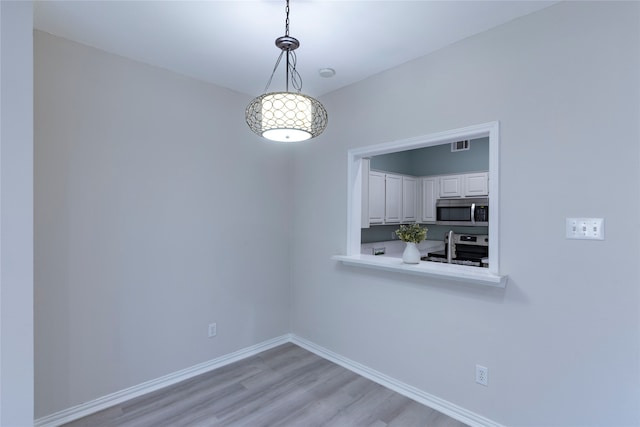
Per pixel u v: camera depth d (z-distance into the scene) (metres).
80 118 2.28
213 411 2.31
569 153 1.81
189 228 2.82
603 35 1.71
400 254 5.33
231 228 3.11
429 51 2.42
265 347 3.38
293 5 1.88
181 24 2.07
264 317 3.38
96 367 2.33
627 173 1.64
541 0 1.83
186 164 2.80
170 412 2.30
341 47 2.36
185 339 2.80
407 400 2.46
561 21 1.84
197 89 2.88
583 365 1.76
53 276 2.16
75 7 1.89
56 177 2.17
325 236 3.24
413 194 5.45
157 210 2.64
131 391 2.49
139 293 2.54
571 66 1.80
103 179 2.37
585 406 1.76
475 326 2.17
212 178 2.97
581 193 1.77
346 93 3.04
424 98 2.46
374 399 2.47
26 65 1.53
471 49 2.21
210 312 2.96
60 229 2.19
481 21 2.04
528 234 1.95
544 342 1.89
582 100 1.77
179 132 2.76
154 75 2.63
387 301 2.69
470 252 4.95
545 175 1.89
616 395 1.67
